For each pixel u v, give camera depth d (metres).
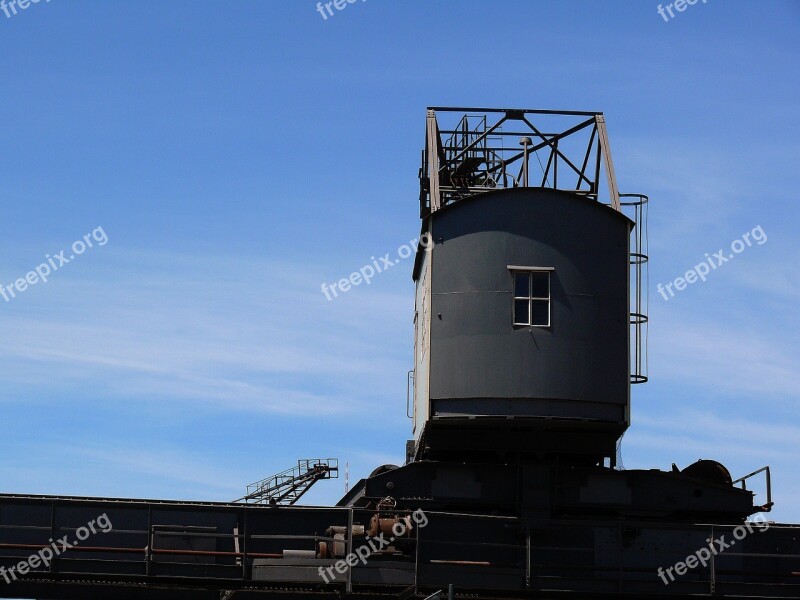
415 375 40.88
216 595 32.81
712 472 37.75
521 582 33.00
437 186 38.03
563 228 36.94
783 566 36.50
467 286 36.66
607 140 39.56
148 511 33.75
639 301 38.34
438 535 35.97
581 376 36.22
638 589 34.22
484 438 36.75
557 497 36.47
